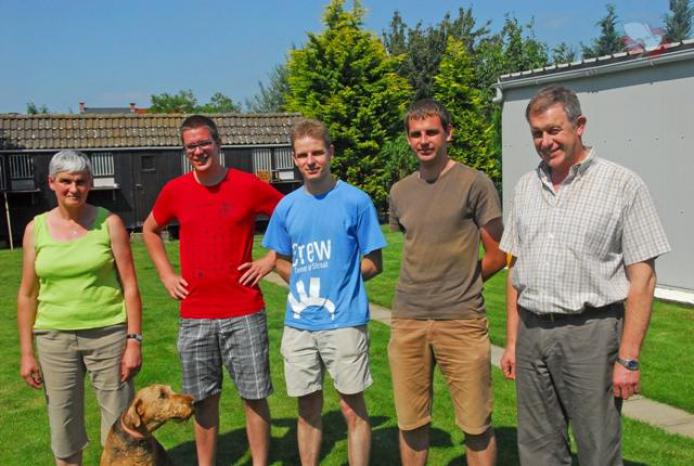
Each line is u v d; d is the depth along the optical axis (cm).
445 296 363
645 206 289
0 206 2002
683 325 787
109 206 2120
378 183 2548
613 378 298
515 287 322
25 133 2062
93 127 2162
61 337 381
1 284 1264
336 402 579
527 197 316
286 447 491
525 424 326
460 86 2592
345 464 461
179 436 518
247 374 410
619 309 301
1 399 614
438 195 360
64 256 375
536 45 2886
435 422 521
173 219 432
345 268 382
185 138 395
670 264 952
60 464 399
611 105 1020
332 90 2553
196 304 407
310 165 377
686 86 900
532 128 304
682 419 516
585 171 298
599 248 294
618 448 306
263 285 1193
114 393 391
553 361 310
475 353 363
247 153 2275
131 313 390
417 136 354
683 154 916
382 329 833
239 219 403
